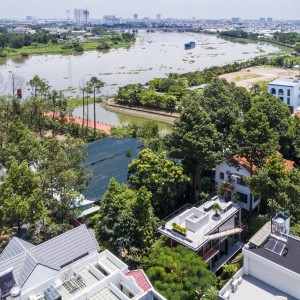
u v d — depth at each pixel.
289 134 79.75
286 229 46.91
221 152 64.69
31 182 52.44
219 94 77.75
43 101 103.25
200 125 63.09
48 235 53.44
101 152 84.75
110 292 37.62
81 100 161.00
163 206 62.50
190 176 67.19
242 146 61.50
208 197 65.38
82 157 63.78
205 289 42.62
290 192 52.34
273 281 40.19
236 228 56.88
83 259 43.31
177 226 52.22
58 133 111.56
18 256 40.81
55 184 56.19
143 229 50.38
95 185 69.62
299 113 119.19
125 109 151.75
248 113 61.66
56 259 42.75
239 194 64.12
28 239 53.16
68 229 54.06
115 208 51.72
